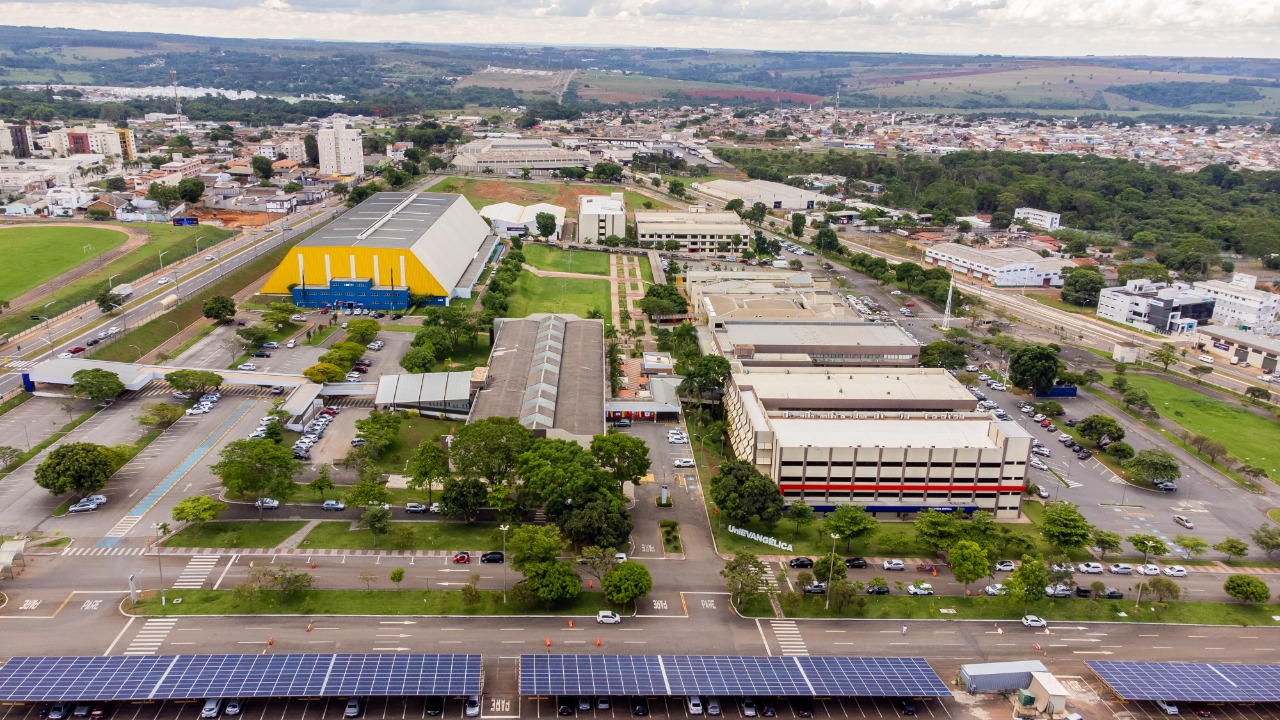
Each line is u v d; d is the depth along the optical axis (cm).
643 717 14650
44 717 13888
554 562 17512
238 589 16575
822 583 18300
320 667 14838
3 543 18150
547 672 14962
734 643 16562
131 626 16138
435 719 14325
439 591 17650
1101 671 15762
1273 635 17512
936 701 15338
